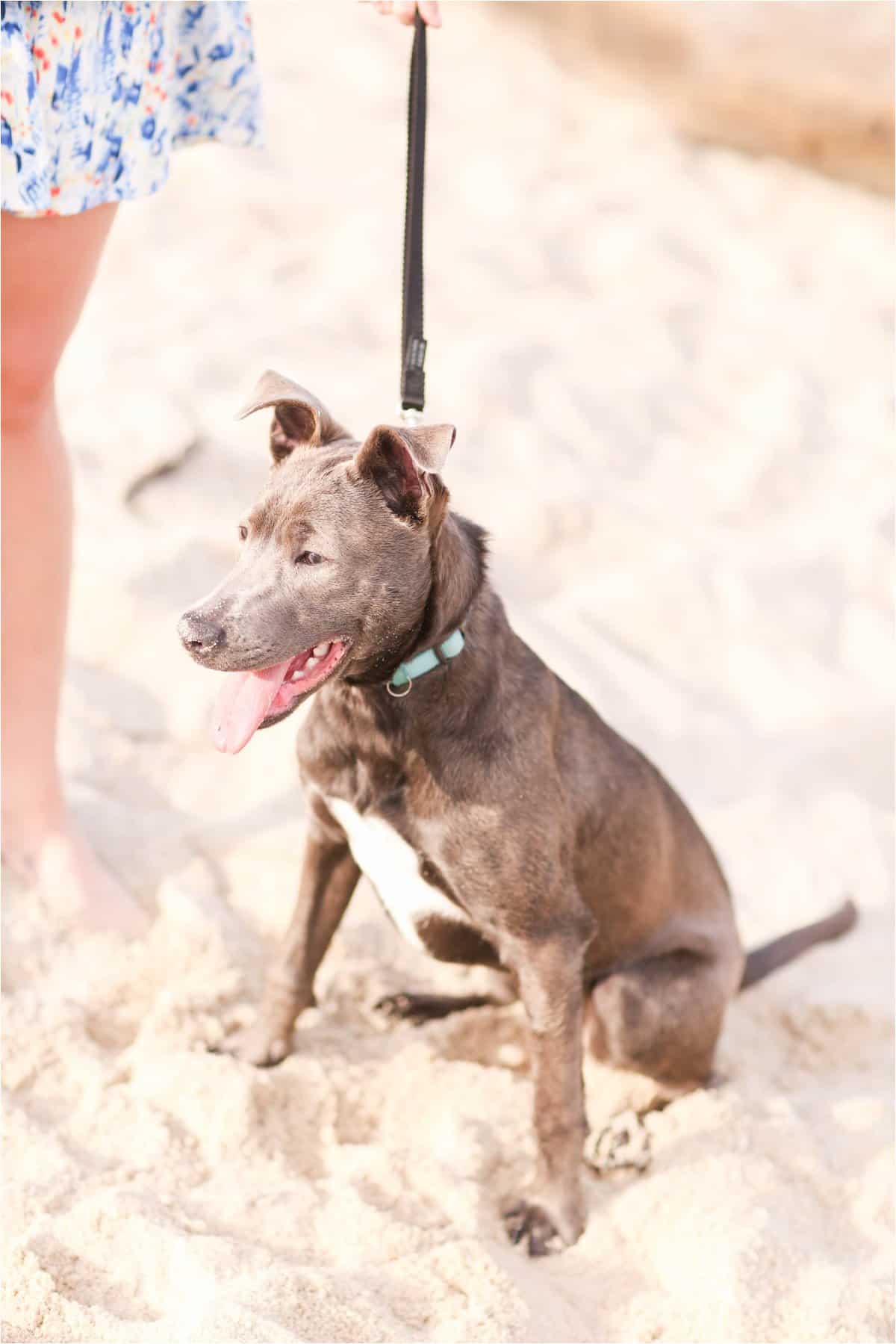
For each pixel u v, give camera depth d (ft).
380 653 10.16
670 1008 11.89
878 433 23.84
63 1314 9.37
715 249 29.58
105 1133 11.16
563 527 20.35
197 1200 10.61
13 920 12.80
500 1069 12.35
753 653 18.95
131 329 23.29
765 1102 12.25
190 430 19.89
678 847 12.38
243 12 12.09
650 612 19.12
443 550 10.14
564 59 36.27
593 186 31.12
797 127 32.76
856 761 17.57
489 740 10.55
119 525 18.33
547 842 10.75
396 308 25.09
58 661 12.75
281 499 9.84
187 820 14.65
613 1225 10.98
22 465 11.94
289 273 26.05
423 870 10.95
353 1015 13.05
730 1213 10.76
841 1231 11.06
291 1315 9.40
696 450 23.20
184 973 12.87
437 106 33.65
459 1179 11.09
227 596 9.57
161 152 11.22
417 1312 9.85
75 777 14.78
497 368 23.45
